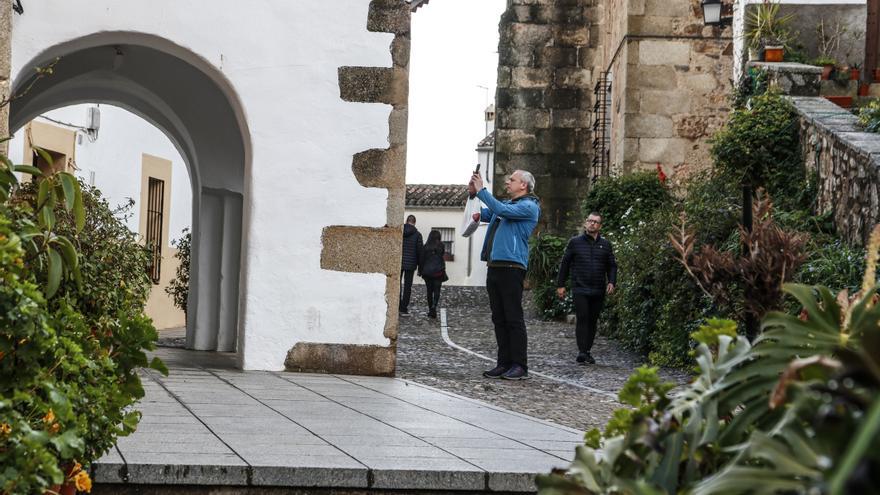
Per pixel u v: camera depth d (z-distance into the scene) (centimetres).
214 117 1258
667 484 200
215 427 609
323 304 999
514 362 1094
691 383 229
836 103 1572
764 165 1426
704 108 2170
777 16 1736
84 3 959
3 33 592
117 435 432
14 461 326
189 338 1315
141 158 2022
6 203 450
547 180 2622
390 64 1009
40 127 1639
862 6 1723
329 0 1002
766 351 212
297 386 868
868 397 126
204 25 989
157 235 2112
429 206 5100
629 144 2178
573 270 1367
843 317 219
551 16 2625
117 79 1238
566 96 2625
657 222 1458
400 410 739
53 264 426
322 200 1003
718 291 396
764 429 203
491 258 1096
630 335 1462
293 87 1002
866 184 1106
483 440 612
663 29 2167
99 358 430
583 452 211
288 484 487
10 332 344
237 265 1289
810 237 1130
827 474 117
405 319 2036
